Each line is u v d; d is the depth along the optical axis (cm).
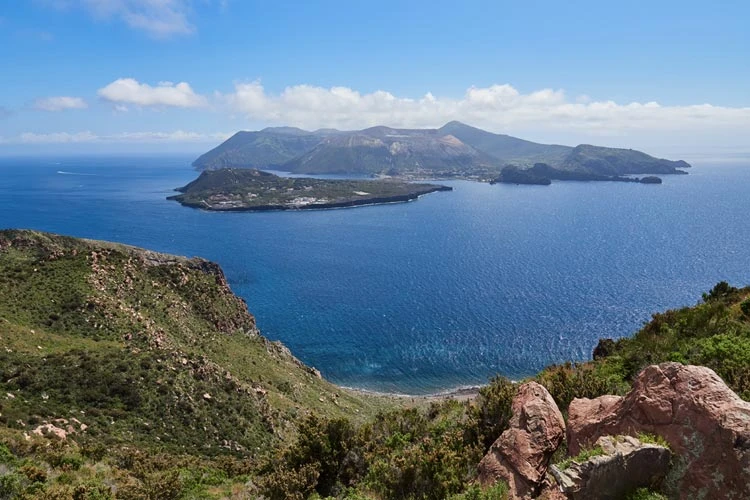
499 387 1717
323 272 18912
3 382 4553
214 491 2445
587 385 1641
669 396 1042
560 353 10531
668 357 1855
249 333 9450
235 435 5156
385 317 13412
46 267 7412
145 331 6656
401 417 2061
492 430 1504
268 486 1755
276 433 5638
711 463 913
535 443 1188
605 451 992
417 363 10469
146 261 9556
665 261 18962
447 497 1227
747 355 1580
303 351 11256
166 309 8006
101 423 4453
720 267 17488
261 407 5966
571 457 1065
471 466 1380
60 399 4597
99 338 6084
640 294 14562
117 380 5119
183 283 9169
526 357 10450
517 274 18012
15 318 5834
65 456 2741
